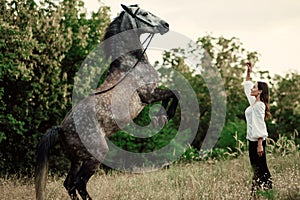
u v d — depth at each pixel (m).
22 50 13.38
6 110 14.72
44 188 8.27
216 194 8.53
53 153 15.70
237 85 24.23
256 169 8.58
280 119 24.66
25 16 14.75
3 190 10.49
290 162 11.09
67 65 16.17
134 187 9.98
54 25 14.87
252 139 8.55
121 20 9.09
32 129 15.36
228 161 12.27
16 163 15.16
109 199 8.94
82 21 16.75
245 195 8.19
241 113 23.02
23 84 14.66
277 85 26.12
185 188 9.27
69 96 15.48
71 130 8.47
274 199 7.84
